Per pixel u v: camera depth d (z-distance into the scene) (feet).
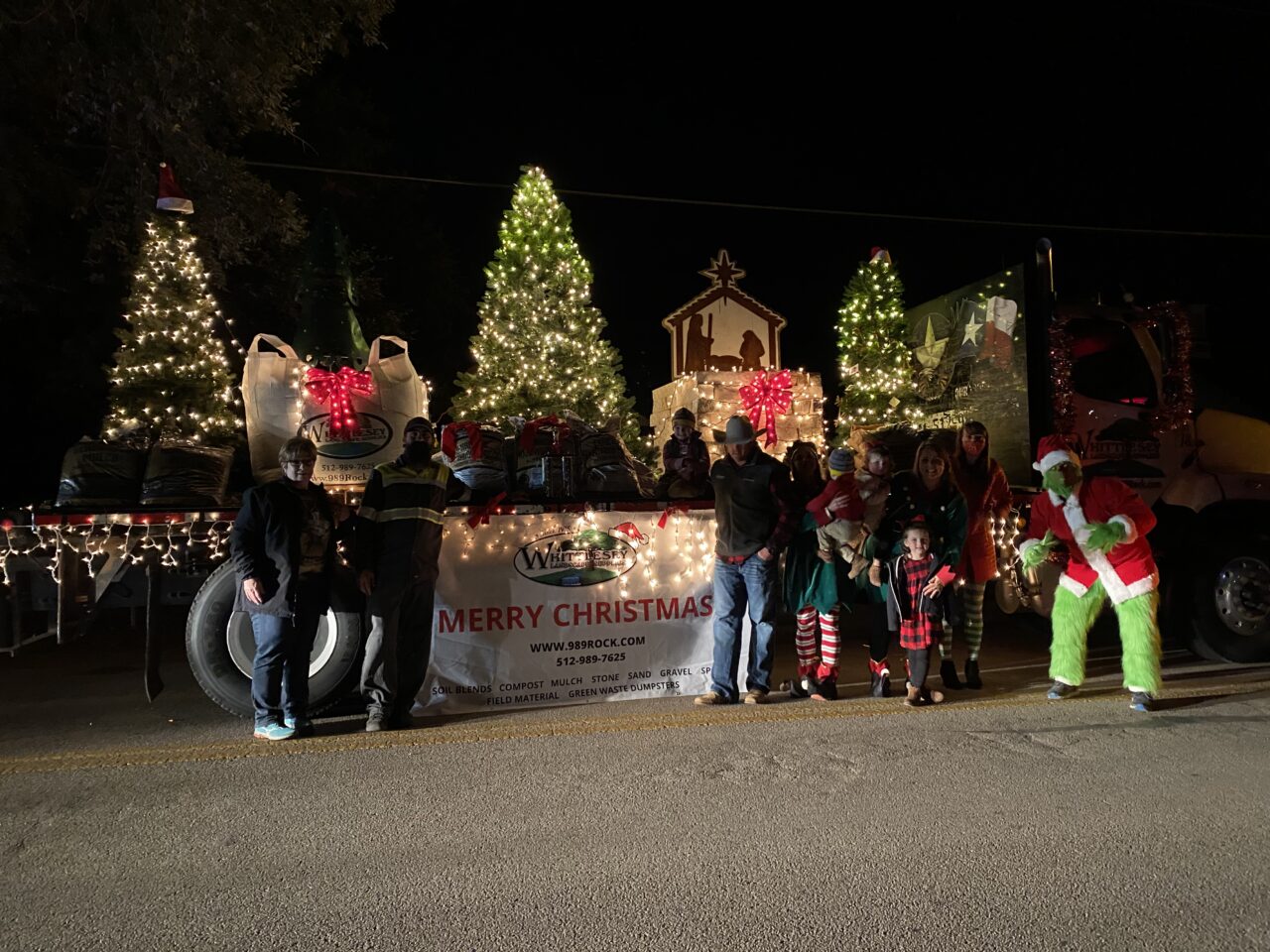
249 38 42.04
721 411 42.88
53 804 16.67
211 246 46.75
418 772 18.24
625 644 24.44
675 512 24.86
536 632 23.90
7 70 40.37
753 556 23.15
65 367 50.26
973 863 13.74
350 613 22.49
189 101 40.65
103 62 40.65
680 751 19.35
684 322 51.98
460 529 23.59
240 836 15.12
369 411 26.05
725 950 11.43
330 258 31.12
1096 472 28.17
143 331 32.09
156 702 25.07
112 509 22.66
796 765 18.29
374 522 21.52
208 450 25.34
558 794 16.83
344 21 46.83
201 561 23.25
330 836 15.06
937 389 33.63
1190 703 22.81
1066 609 23.35
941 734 20.30
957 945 11.48
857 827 15.10
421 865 13.93
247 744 20.42
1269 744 19.43
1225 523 28.19
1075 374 28.14
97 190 45.39
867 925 11.98
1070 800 16.19
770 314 52.70
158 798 16.92
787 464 25.72
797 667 28.04
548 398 42.37
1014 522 27.61
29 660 30.86
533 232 43.98
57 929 12.14
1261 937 11.66
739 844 14.51
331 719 23.13
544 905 12.62
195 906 12.71
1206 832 14.80
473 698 23.40
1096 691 24.45
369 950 11.53
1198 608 28.04
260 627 20.54
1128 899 12.60
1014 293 28.89
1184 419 28.45
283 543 20.13
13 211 43.06
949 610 24.68
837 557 23.57
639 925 12.05
